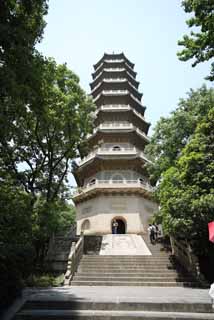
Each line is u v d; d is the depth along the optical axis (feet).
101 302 28.58
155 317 25.66
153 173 76.23
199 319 25.23
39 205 54.75
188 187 46.11
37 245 56.34
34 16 33.50
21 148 62.95
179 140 68.13
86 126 67.77
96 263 52.11
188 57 33.42
